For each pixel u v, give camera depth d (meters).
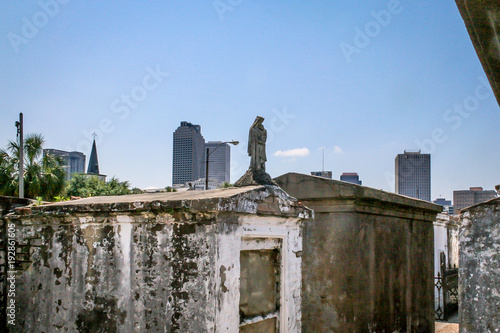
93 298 5.30
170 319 4.78
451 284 12.94
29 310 5.73
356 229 7.87
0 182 17.31
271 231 5.52
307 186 8.32
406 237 9.52
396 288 8.91
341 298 7.78
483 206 5.22
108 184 37.84
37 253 5.76
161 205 4.81
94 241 5.36
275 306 5.73
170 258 4.85
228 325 4.70
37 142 18.14
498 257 5.08
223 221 4.70
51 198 18.59
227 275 4.72
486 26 1.56
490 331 5.05
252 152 5.85
